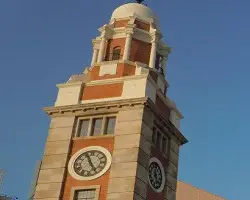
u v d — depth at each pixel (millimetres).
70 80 51000
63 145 46906
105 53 52688
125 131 45500
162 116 48469
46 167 46156
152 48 52719
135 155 43844
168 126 49500
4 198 62719
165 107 50844
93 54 53781
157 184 46188
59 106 48812
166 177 47750
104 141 45906
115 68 50062
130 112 46344
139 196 42719
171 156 49375
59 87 50469
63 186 44844
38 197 44844
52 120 48781
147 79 48000
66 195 44344
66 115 48625
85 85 49906
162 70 53594
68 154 46375
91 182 44156
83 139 46781
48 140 47625
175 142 50844
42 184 45406
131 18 54031
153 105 47031
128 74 49531
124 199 42031
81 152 46125
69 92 49781
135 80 48219
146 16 55562
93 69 50938
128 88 47906
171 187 48000
